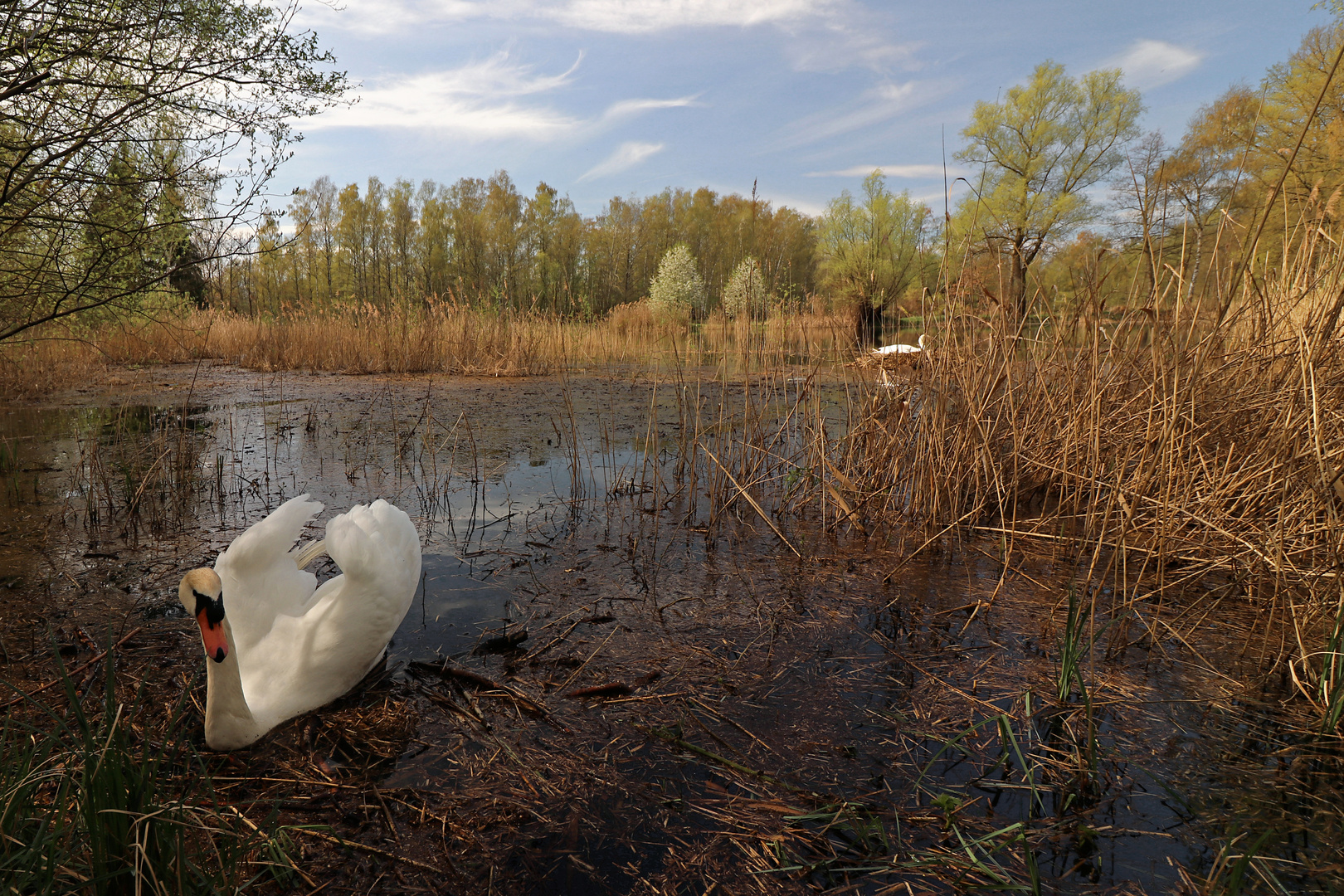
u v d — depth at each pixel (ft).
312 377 44.83
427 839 6.82
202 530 15.70
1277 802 7.27
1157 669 10.02
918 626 11.51
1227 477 13.23
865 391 18.93
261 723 8.23
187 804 6.30
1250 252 12.92
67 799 5.98
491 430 27.43
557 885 6.25
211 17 16.84
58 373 39.68
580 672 10.01
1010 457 16.76
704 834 6.92
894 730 8.66
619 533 16.06
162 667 9.78
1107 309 16.35
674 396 35.42
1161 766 7.89
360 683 9.62
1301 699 9.25
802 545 15.44
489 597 12.50
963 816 7.13
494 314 51.78
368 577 8.89
